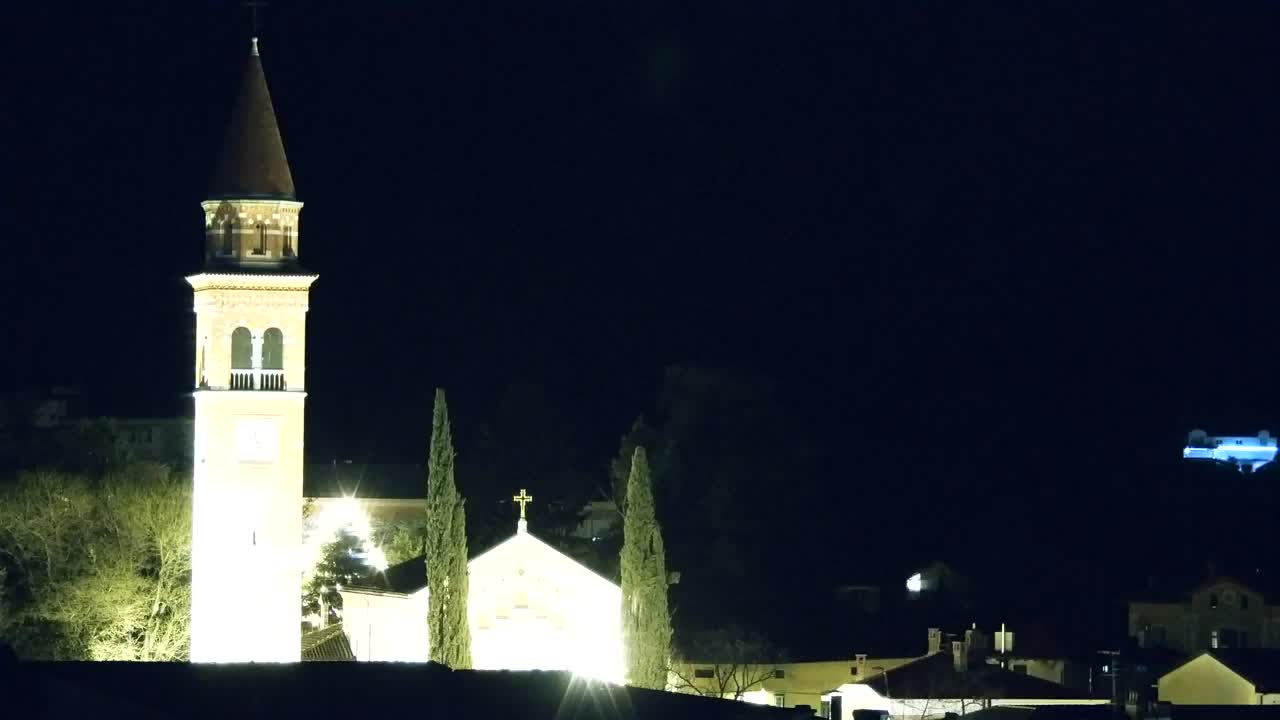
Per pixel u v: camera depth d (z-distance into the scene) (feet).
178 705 224.94
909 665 470.39
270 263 429.38
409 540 596.70
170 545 458.09
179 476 547.08
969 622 570.46
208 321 426.92
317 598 568.00
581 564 450.71
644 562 432.66
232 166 429.79
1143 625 593.42
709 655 525.34
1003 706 413.59
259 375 428.15
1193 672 472.85
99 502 465.47
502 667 445.37
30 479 469.98
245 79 433.07
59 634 438.81
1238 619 593.01
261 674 243.60
